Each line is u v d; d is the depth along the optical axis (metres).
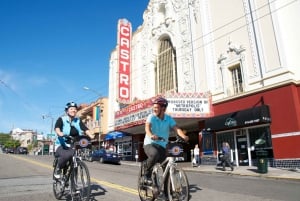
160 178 5.14
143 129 28.61
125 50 33.00
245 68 19.44
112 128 37.59
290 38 17.81
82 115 47.41
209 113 21.17
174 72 27.48
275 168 15.98
